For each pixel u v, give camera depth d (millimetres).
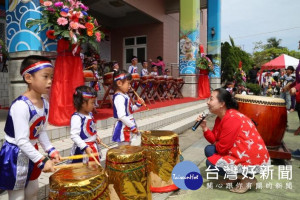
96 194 1741
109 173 2232
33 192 1932
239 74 14375
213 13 11641
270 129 3770
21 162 1721
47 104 1935
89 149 2223
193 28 9852
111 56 13023
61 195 1669
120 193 2193
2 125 3781
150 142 2814
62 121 3732
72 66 3814
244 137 2734
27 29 4090
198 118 3125
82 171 1865
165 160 2811
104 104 6059
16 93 4301
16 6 4156
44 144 1948
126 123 2775
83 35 3885
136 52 12609
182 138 5316
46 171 1682
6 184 1706
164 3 11969
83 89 2316
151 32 12133
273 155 3822
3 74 6086
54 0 3832
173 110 7156
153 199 2711
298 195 2865
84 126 2344
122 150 2299
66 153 3133
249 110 3799
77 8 3809
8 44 4316
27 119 1713
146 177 2305
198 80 10203
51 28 3984
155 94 8555
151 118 5762
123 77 2824
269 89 13398
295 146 4949
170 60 12711
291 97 8992
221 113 2992
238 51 16422
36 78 1734
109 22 12555
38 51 4152
